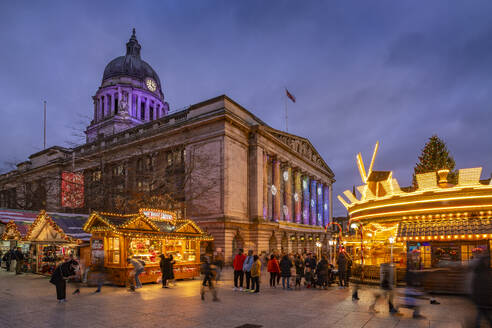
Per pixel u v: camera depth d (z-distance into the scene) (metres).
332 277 18.92
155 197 32.66
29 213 31.14
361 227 19.81
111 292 16.19
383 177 19.38
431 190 16.78
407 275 11.88
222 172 38.94
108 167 41.09
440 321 10.18
